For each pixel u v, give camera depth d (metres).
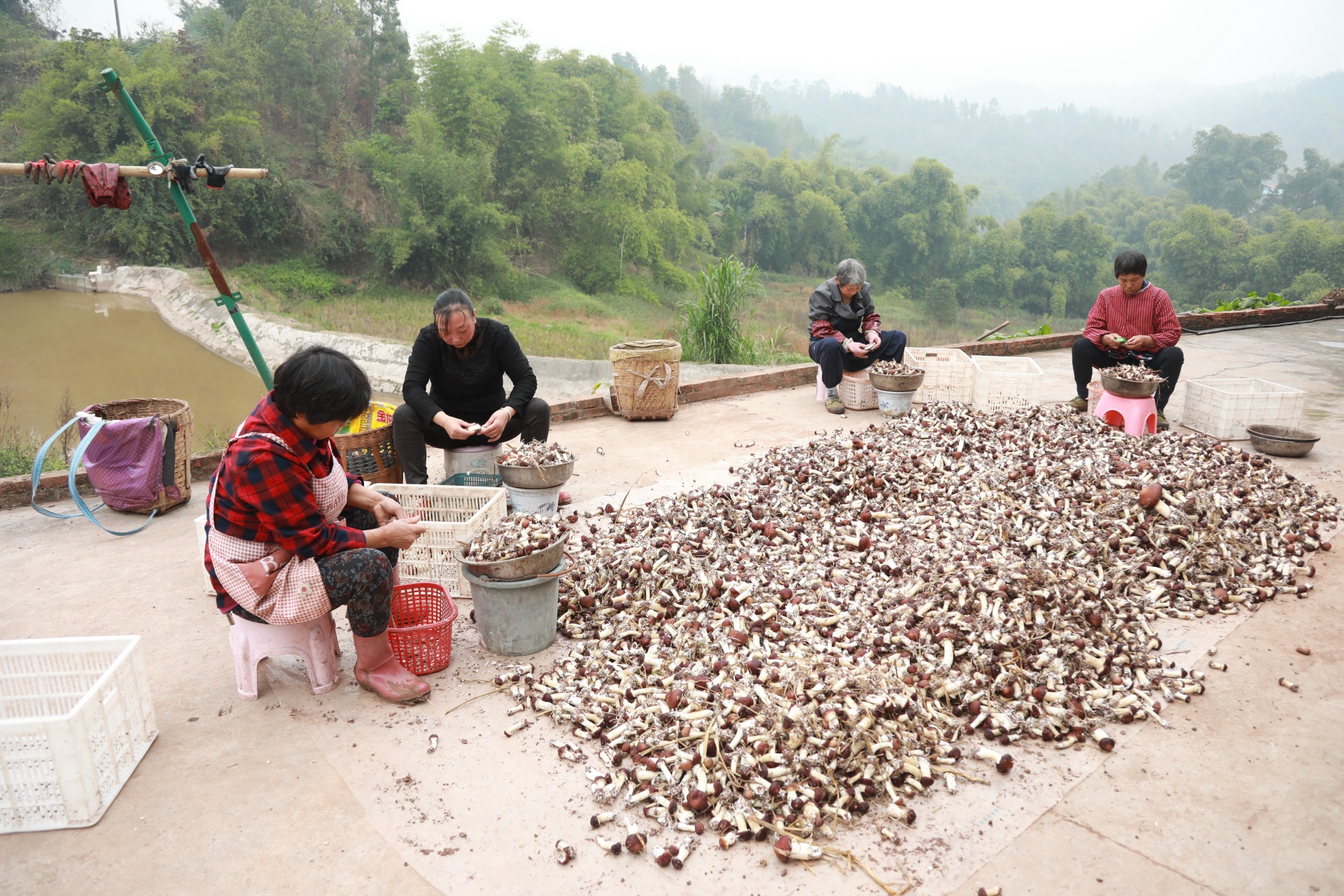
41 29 55.47
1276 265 92.75
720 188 83.00
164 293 31.81
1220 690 2.96
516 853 2.24
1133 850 2.20
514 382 4.88
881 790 2.45
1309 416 7.11
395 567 3.34
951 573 3.45
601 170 52.72
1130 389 5.75
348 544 2.87
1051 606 3.26
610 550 3.85
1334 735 2.69
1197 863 2.15
